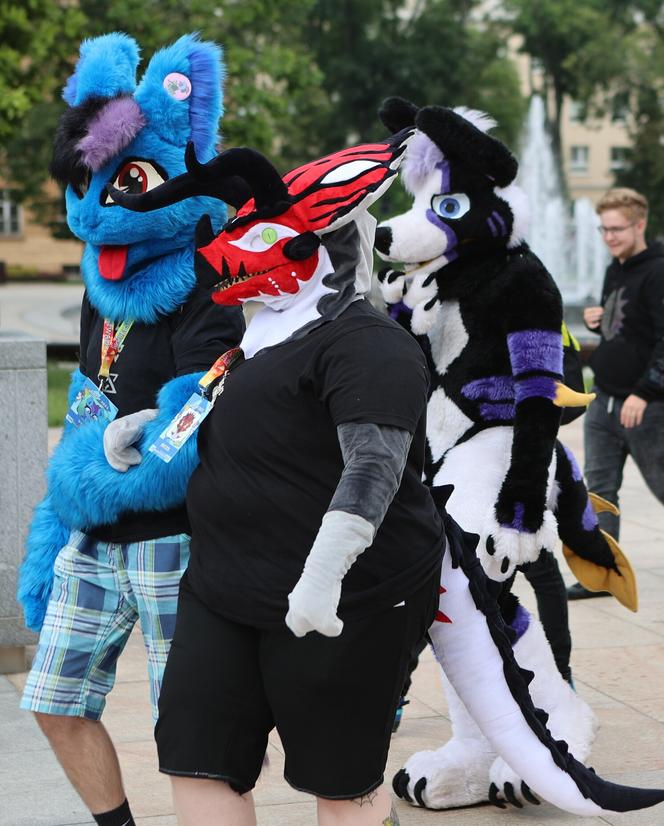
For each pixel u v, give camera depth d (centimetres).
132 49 379
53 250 6272
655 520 939
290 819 412
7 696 541
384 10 5088
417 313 430
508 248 429
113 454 335
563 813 414
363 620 279
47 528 360
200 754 290
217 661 291
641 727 499
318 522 281
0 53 1866
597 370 723
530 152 4138
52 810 416
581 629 650
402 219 429
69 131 364
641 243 706
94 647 348
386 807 295
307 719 284
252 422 286
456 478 418
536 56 5691
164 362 353
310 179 291
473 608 326
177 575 339
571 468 455
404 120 472
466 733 422
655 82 5531
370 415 267
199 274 301
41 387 574
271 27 3350
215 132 376
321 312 290
